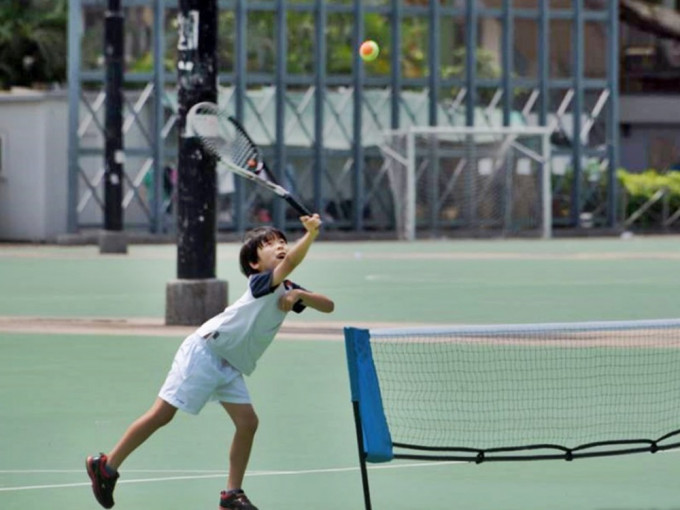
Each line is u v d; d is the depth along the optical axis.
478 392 30.28
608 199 119.19
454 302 55.16
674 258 85.25
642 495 22.20
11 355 38.75
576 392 30.28
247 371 20.48
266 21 107.44
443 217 111.75
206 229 45.22
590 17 118.44
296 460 24.81
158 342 41.44
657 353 35.84
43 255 85.69
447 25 114.25
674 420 27.42
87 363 37.12
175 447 25.88
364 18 110.56
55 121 103.12
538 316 49.78
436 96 112.94
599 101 119.06
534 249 96.50
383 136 109.94
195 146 44.50
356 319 48.47
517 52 116.56
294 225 107.94
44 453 25.45
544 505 21.50
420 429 26.48
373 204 111.25
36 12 125.12
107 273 70.75
